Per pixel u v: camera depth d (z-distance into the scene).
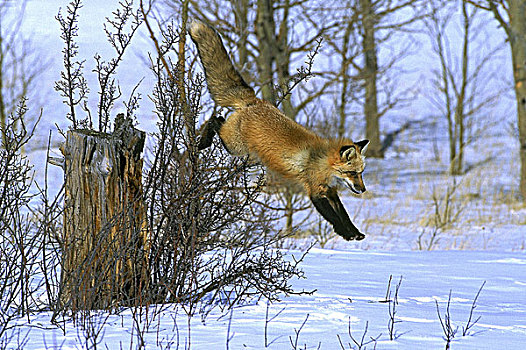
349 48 40.28
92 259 9.77
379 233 27.34
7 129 10.45
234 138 14.65
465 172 47.75
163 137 11.07
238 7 27.78
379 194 40.19
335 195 14.80
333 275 14.07
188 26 15.17
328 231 24.97
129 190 10.65
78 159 10.45
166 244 10.95
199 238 11.30
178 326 9.09
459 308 11.01
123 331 8.77
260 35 31.97
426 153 55.62
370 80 44.72
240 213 11.86
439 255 18.16
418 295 12.05
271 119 14.26
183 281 10.77
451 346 8.39
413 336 8.84
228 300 10.59
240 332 8.79
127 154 10.66
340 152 13.87
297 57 34.28
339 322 9.52
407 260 16.95
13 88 46.47
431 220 30.67
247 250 11.30
